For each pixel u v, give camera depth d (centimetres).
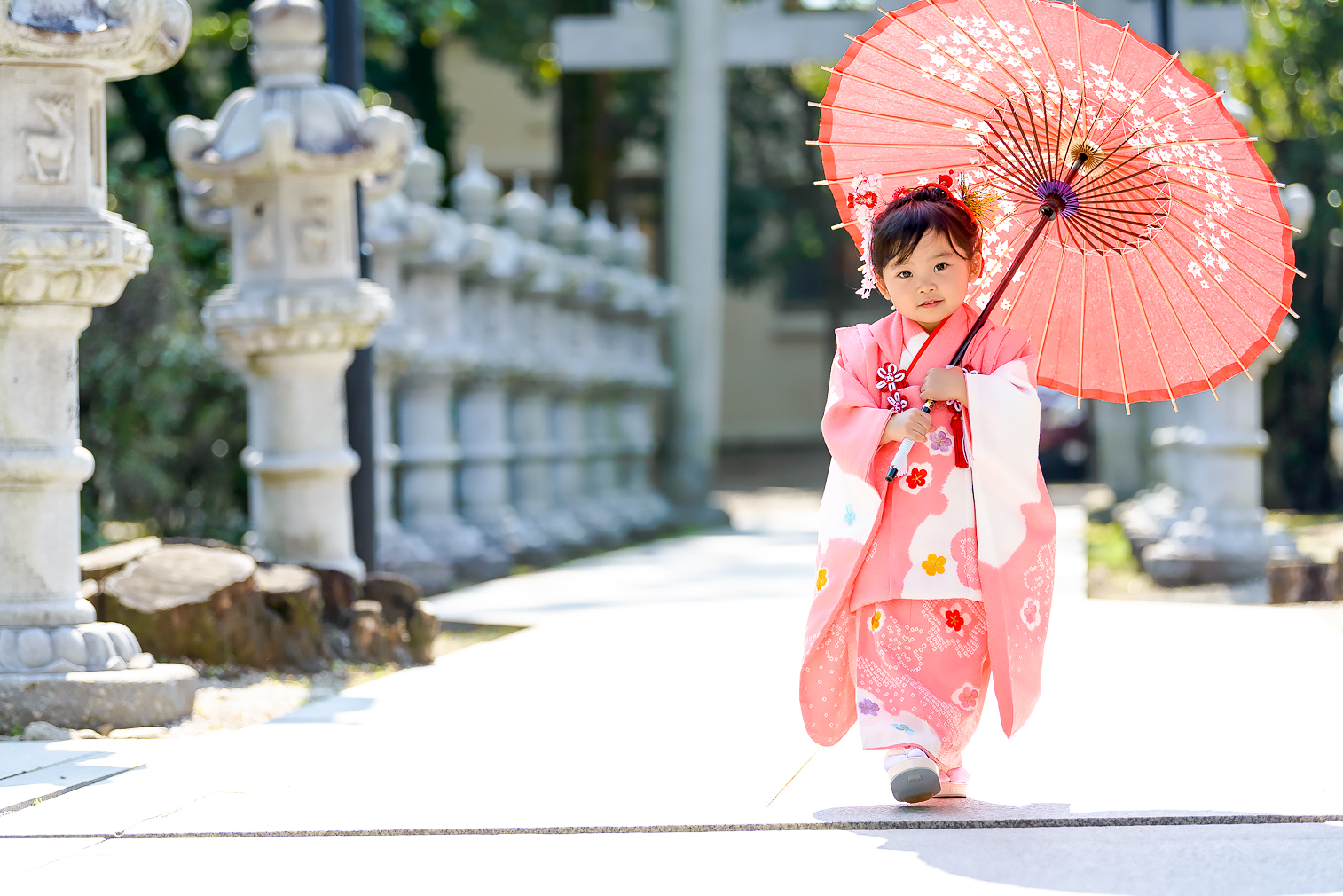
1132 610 985
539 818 486
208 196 1003
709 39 1959
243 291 926
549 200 3400
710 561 1471
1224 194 502
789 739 610
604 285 1733
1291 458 1981
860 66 534
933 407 496
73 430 675
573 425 1722
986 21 509
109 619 771
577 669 802
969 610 485
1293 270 502
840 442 493
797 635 917
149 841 468
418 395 1371
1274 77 1908
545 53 2731
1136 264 527
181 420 1415
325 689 758
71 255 641
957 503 487
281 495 922
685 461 1994
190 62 1983
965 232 496
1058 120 515
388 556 1228
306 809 502
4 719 636
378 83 2302
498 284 1480
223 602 785
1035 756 564
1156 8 1343
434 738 621
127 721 645
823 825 473
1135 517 1534
